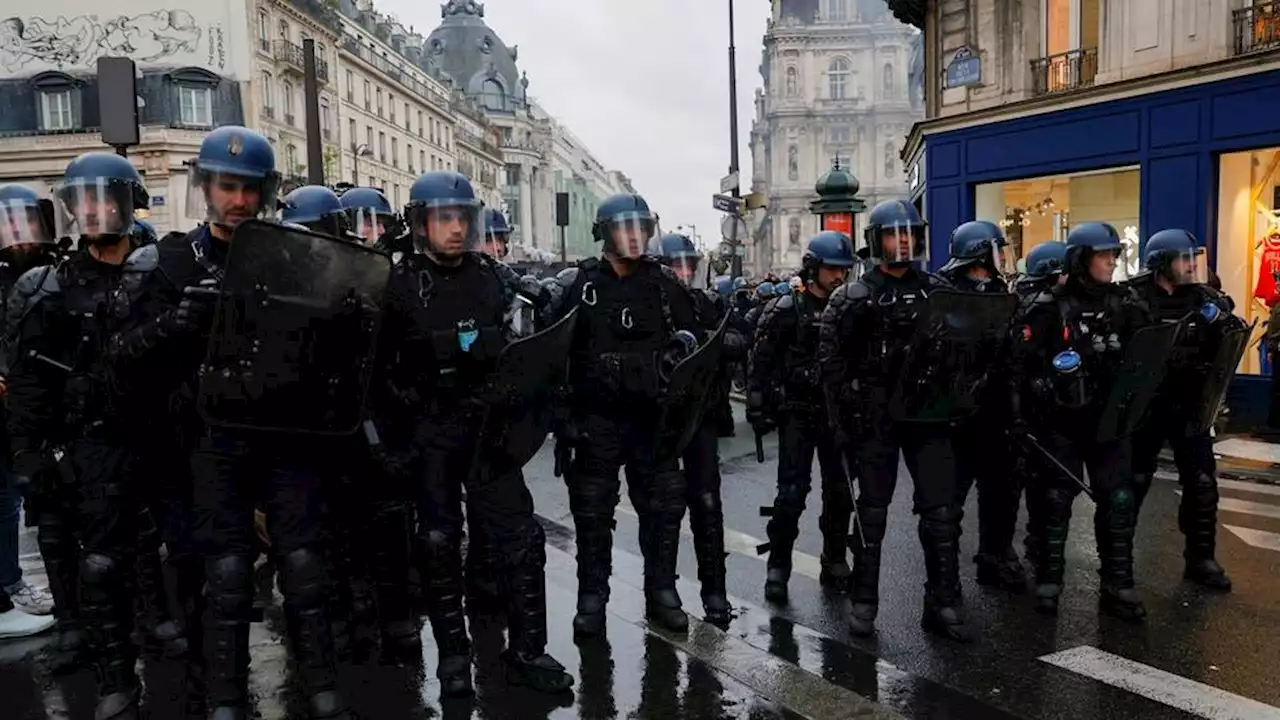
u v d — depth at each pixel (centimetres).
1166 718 380
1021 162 1426
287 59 4128
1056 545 496
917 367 435
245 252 306
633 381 437
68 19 3681
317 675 337
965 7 1548
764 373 534
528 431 384
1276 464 888
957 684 411
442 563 379
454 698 385
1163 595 525
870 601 467
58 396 360
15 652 440
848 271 521
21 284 355
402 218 468
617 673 413
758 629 478
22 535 677
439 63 9031
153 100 3644
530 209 9288
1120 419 473
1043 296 487
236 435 328
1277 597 519
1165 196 1224
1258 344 1164
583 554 455
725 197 1691
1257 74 1112
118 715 349
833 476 535
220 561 329
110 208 344
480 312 376
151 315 323
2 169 3706
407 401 374
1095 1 1369
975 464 537
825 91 6856
